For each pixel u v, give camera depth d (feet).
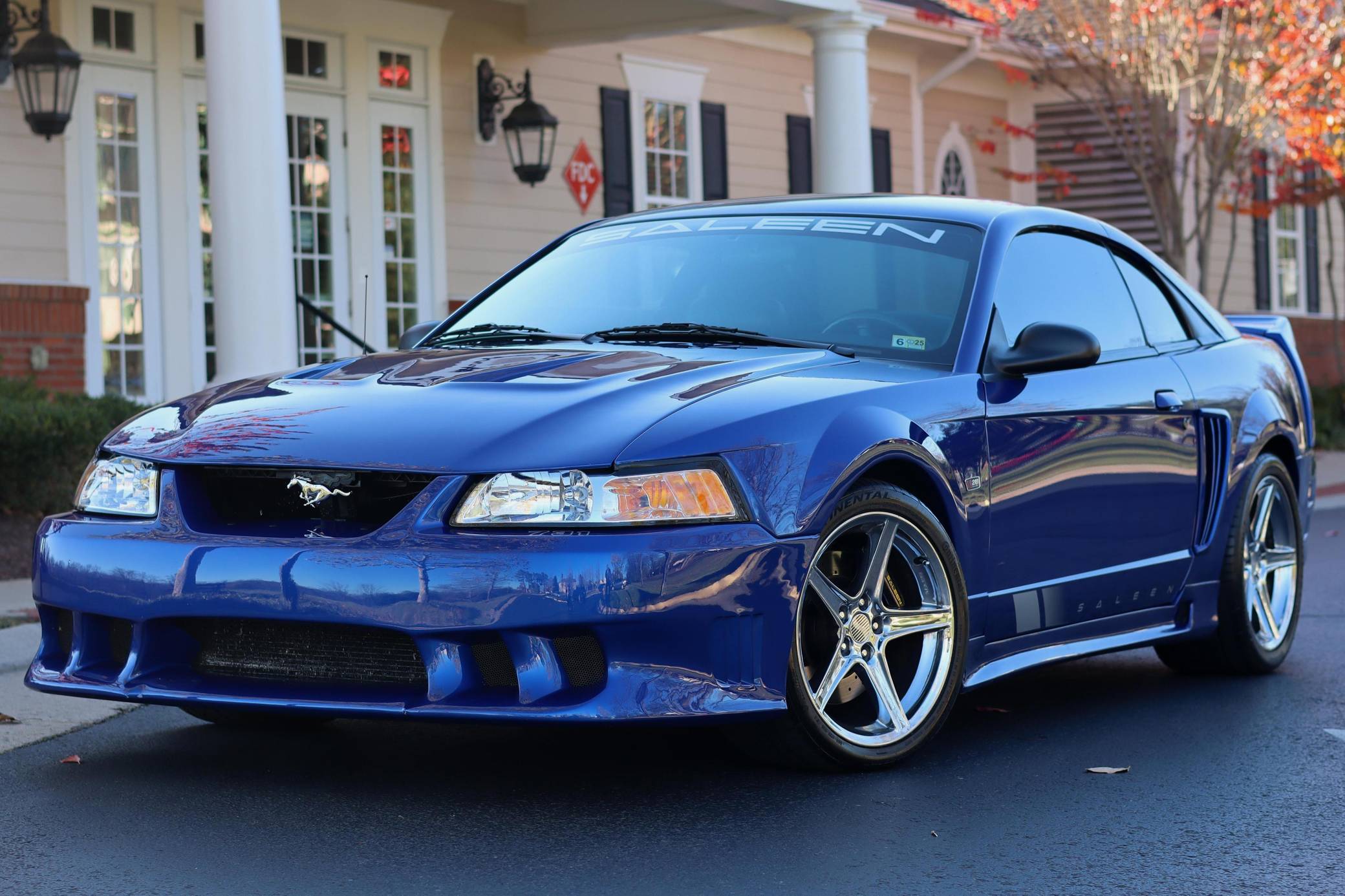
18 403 33.35
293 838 13.07
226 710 13.98
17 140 39.58
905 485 15.51
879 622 14.99
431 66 49.73
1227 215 77.10
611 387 14.29
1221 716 18.28
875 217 17.87
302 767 15.49
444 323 18.37
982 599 15.94
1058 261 18.34
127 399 38.68
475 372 14.98
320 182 46.88
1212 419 19.65
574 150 54.03
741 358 15.52
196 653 14.16
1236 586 20.11
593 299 17.62
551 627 12.86
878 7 55.06
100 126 41.45
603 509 13.11
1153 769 15.60
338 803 14.12
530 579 12.84
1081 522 17.26
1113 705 18.95
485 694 13.15
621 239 18.61
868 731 15.01
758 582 13.48
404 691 13.33
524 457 13.29
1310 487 22.25
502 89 51.47
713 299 17.07
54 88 38.73
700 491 13.39
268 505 14.06
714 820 13.55
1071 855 12.71
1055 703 19.10
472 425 13.69
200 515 14.10
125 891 11.76
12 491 33.12
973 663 15.98
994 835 13.23
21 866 12.39
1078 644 17.75
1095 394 17.58
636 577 12.94
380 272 48.44
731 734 14.61
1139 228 73.77
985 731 17.39
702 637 13.28
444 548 13.04
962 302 16.63
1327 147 60.70
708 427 13.69
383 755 15.97
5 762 15.94
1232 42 57.67
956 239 17.37
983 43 65.21
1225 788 14.87
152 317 42.60
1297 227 83.97
